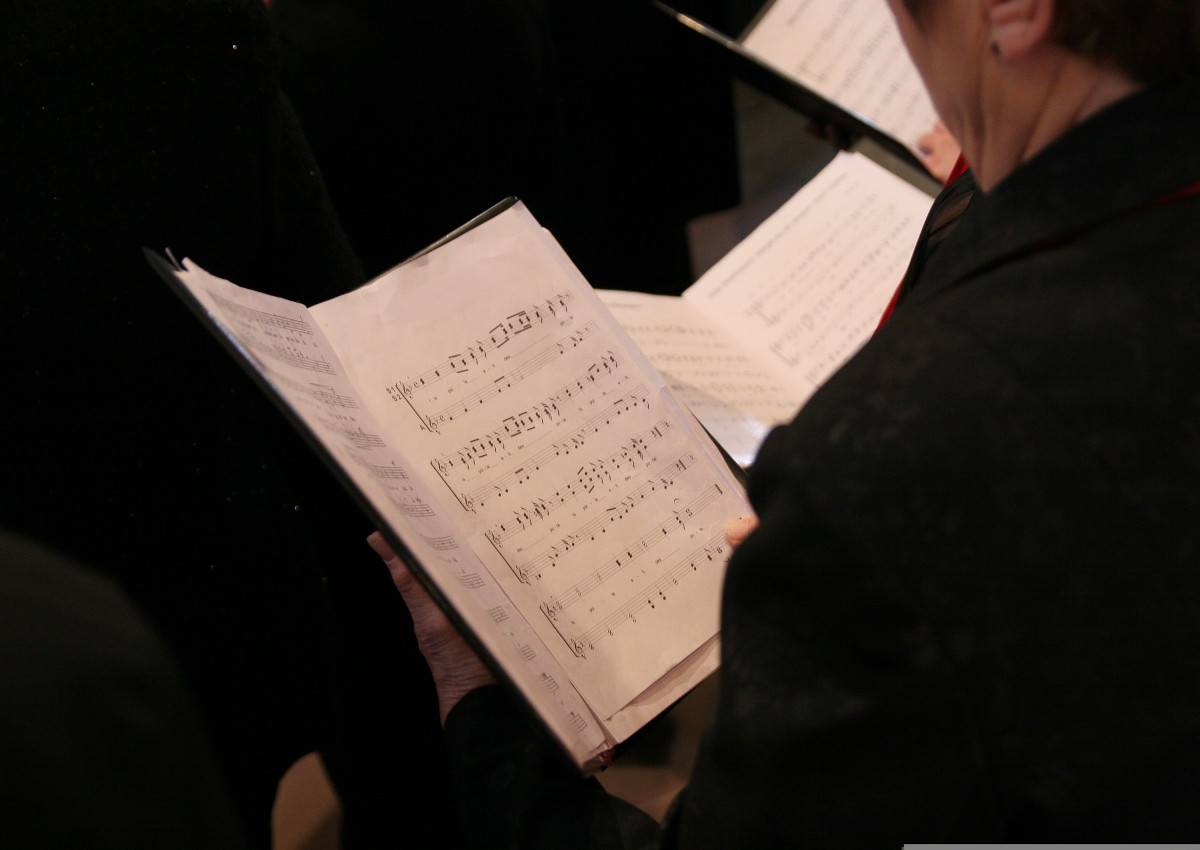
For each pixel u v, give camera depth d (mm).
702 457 875
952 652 459
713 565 833
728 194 2025
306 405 669
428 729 1285
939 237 794
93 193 754
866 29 1571
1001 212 512
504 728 783
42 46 686
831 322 1288
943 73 527
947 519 457
